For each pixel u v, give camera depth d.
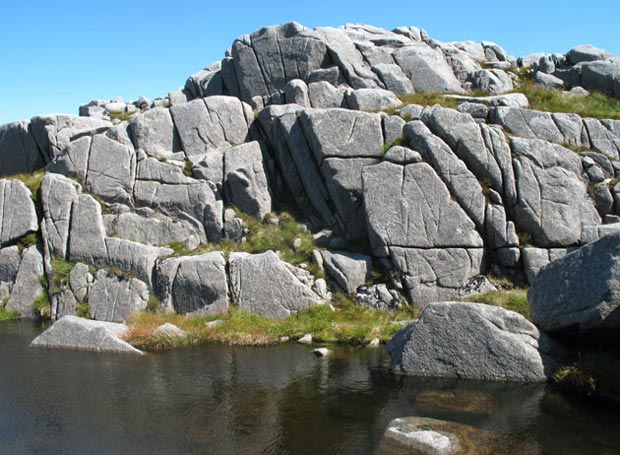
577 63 30.64
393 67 29.81
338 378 15.56
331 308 21.50
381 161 23.81
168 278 22.88
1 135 32.22
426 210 22.30
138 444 11.58
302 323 20.81
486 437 11.47
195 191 25.70
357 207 23.83
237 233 24.94
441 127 23.39
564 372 14.38
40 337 20.03
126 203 26.02
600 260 13.79
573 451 10.87
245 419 12.77
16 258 25.62
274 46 30.59
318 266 22.69
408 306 21.52
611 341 14.59
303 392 14.47
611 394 13.39
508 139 23.30
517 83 30.75
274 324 20.83
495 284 21.59
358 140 24.30
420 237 22.11
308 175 25.20
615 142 23.98
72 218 25.09
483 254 22.00
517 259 21.80
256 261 22.27
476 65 32.06
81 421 12.80
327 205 24.81
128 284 23.33
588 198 22.50
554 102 27.16
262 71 30.64
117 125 27.94
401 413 12.87
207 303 22.25
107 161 26.52
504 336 15.16
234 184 25.67
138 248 23.78
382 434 11.79
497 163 22.69
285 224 25.02
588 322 13.80
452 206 22.20
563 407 13.05
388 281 22.11
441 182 22.45
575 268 14.41
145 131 27.28
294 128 25.75
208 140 27.50
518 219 22.27
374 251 22.69
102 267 24.11
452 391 14.25
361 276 22.33
